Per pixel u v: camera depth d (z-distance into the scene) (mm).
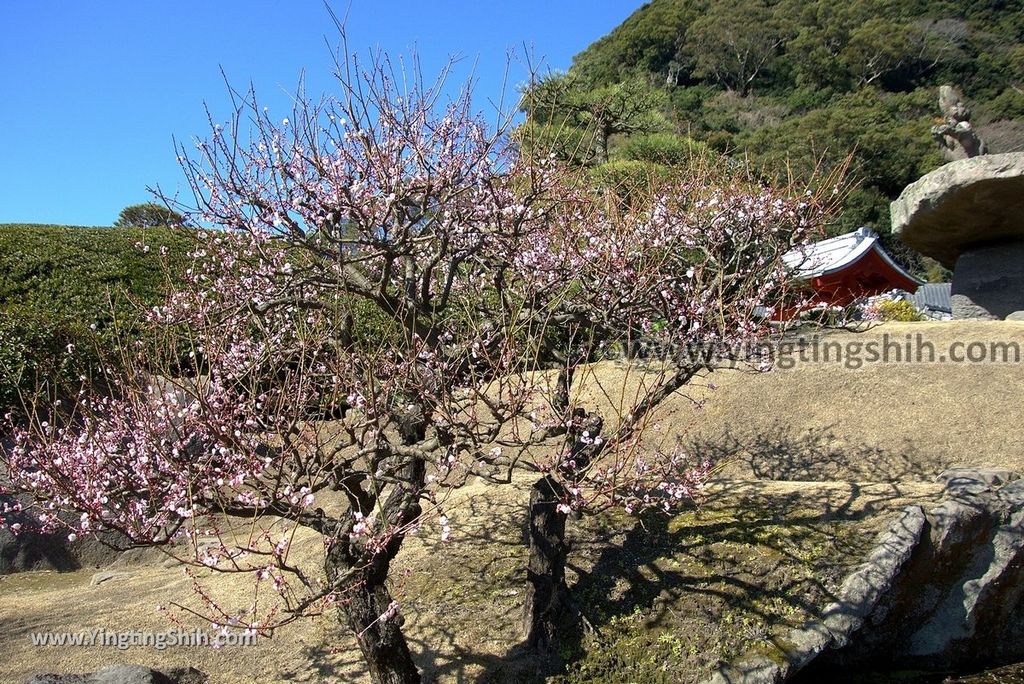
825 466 6379
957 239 9352
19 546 6777
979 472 5461
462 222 4641
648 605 4645
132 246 9180
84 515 3658
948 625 4895
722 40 40625
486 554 5355
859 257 12742
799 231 6105
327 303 4660
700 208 6285
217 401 4055
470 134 4805
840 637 4309
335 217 4320
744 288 5477
